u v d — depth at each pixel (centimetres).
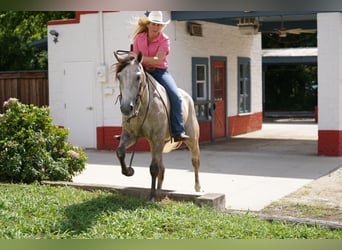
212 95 1891
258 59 2262
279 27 2072
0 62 2972
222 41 1956
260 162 1407
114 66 783
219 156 1521
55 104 1773
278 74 3681
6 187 944
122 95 743
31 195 873
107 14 1662
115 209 773
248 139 1962
